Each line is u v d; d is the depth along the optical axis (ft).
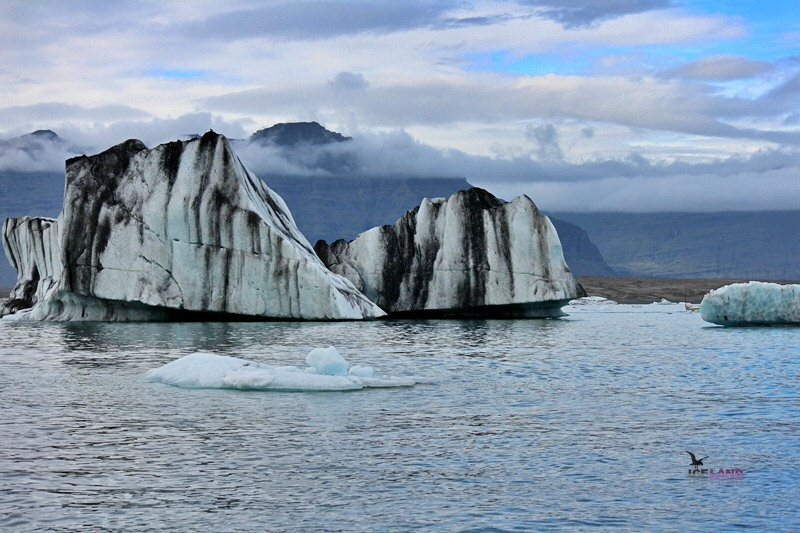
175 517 63.21
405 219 265.95
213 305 220.43
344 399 105.19
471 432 88.43
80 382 116.78
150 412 95.86
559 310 287.89
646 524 62.95
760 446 83.51
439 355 157.07
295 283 224.12
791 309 233.96
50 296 235.61
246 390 110.32
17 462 75.87
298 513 64.18
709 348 175.83
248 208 222.07
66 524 61.72
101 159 226.99
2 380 118.73
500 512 64.90
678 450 81.87
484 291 254.06
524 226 254.06
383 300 260.62
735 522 63.52
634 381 125.18
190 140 225.97
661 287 608.60
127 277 219.41
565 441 85.05
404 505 66.03
